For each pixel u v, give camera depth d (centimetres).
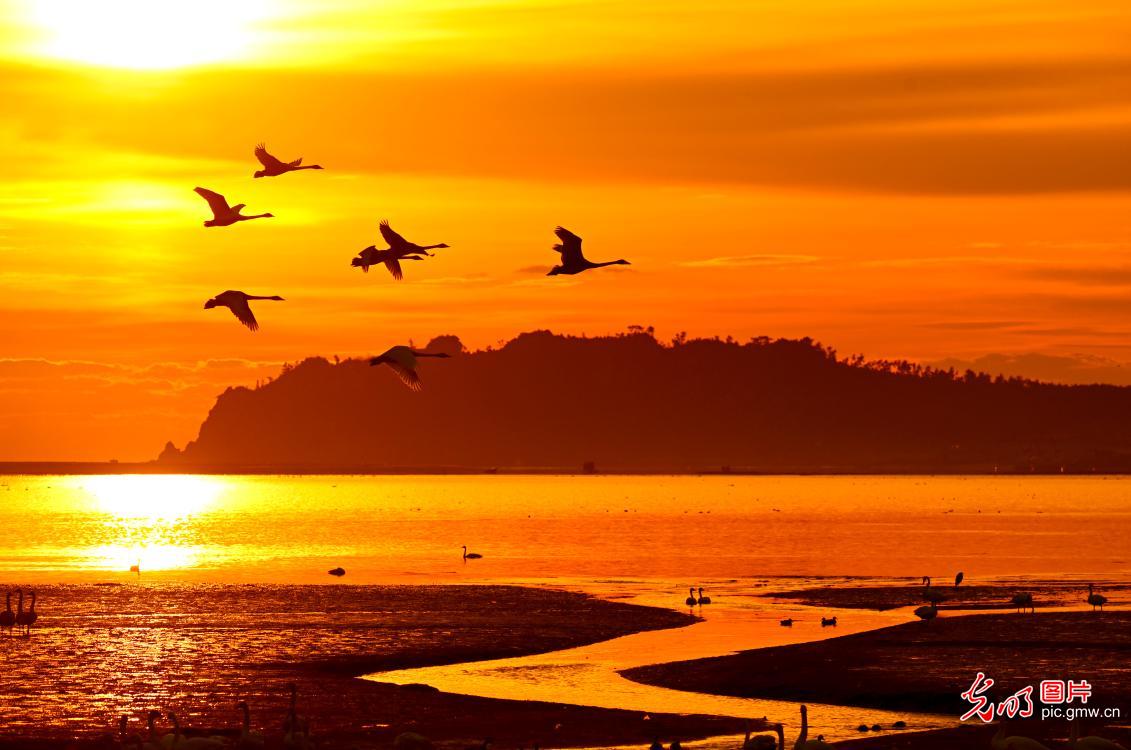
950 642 19475
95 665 17812
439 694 16525
